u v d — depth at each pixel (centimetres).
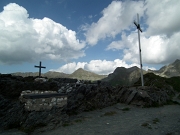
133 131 1005
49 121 1102
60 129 1046
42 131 990
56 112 1209
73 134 944
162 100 2392
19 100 1316
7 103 1228
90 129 1050
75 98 1733
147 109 1892
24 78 2041
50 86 1762
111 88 2567
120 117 1439
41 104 1145
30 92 1428
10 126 1041
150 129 1048
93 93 2011
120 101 2355
